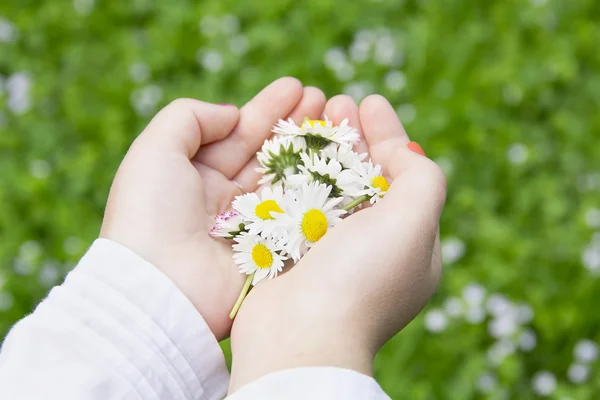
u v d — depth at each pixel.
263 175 0.45
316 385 0.34
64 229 0.65
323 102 0.46
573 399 0.56
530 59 0.78
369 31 0.80
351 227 0.38
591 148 0.70
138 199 0.40
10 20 0.86
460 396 0.56
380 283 0.37
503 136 0.70
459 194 0.64
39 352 0.37
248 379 0.36
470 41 0.77
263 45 0.79
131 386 0.37
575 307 0.59
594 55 0.79
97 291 0.38
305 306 0.36
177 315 0.39
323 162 0.42
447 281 0.60
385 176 0.44
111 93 0.75
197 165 0.44
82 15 0.85
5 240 0.64
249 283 0.40
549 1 0.82
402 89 0.75
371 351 0.37
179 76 0.80
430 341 0.57
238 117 0.44
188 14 0.83
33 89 0.76
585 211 0.63
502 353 0.57
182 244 0.40
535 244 0.62
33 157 0.72
